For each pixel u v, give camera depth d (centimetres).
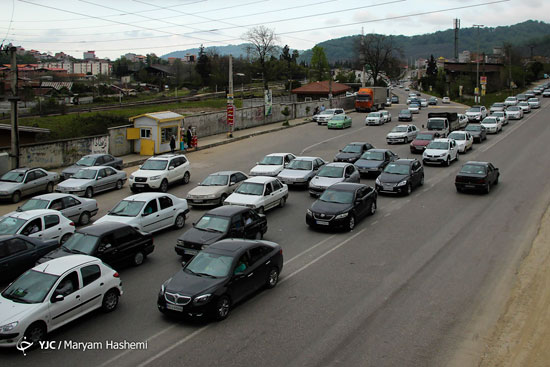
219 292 1005
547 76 14612
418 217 1858
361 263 1362
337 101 6650
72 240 1285
